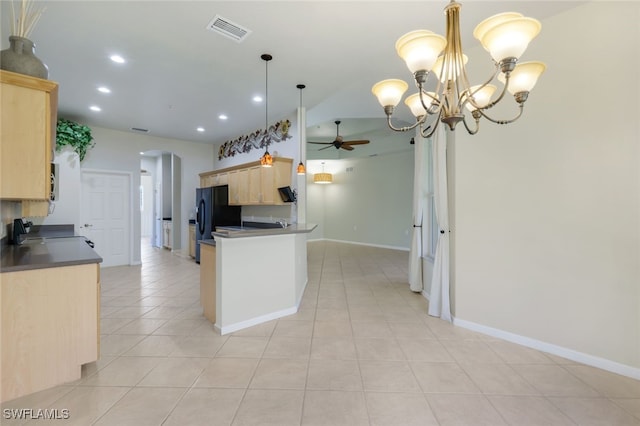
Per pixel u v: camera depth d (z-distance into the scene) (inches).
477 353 99.6
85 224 227.6
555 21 97.3
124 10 93.4
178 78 142.9
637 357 84.8
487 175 113.1
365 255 293.0
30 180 76.4
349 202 379.9
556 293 98.3
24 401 74.1
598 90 90.2
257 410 71.4
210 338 110.3
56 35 106.5
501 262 110.2
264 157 151.3
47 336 79.3
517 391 79.4
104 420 67.9
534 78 64.8
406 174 322.0
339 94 164.2
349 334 114.2
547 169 99.6
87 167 227.0
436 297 132.6
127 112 193.8
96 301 86.7
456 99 76.0
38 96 77.2
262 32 106.0
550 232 99.3
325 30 104.8
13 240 119.2
